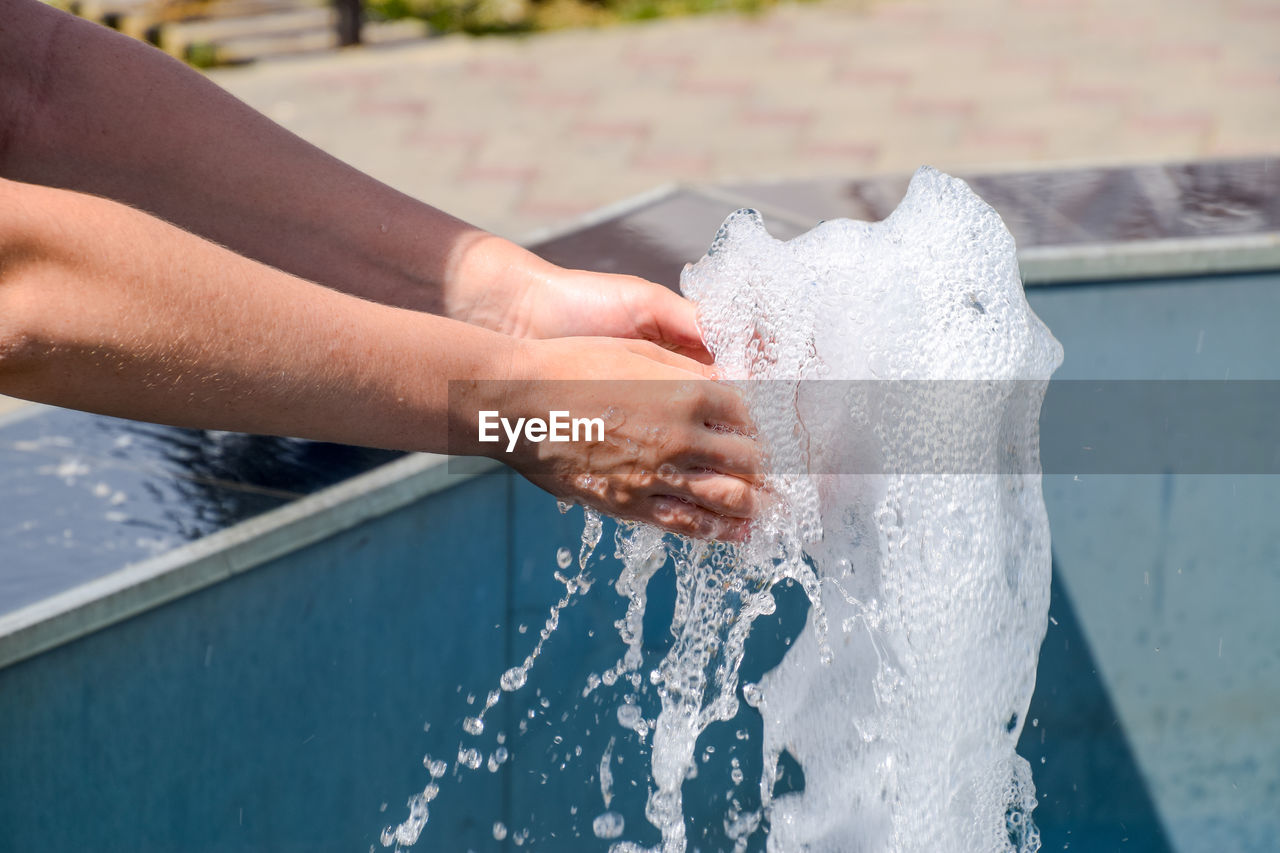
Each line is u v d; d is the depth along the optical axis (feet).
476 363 3.92
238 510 4.45
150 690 4.32
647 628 4.91
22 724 4.19
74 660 4.21
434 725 4.73
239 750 4.46
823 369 4.12
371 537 4.54
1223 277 5.23
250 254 4.36
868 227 4.22
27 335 3.64
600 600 4.88
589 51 15.90
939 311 4.11
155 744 4.35
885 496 4.17
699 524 4.14
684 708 4.45
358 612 4.56
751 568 4.25
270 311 3.76
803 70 14.88
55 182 4.29
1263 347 5.31
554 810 4.92
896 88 14.16
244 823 4.51
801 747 4.57
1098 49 14.96
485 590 4.74
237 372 3.75
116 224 3.68
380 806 4.69
